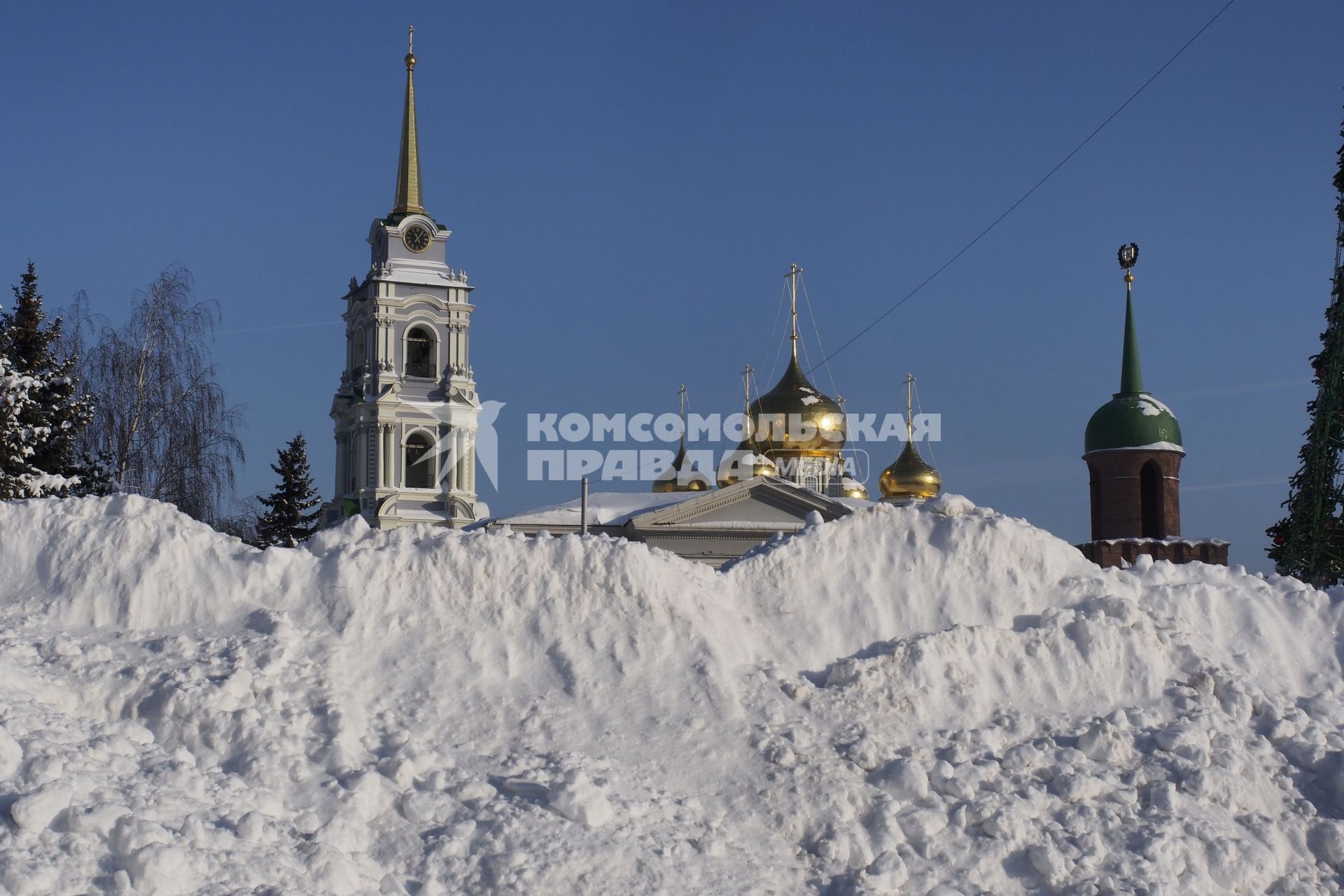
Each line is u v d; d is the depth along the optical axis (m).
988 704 17.61
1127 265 66.56
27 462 48.06
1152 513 64.31
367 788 14.38
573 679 16.86
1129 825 15.60
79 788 12.98
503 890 13.37
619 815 14.46
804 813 15.27
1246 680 18.50
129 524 18.05
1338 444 42.56
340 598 17.50
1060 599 19.42
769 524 69.50
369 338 83.56
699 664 17.19
